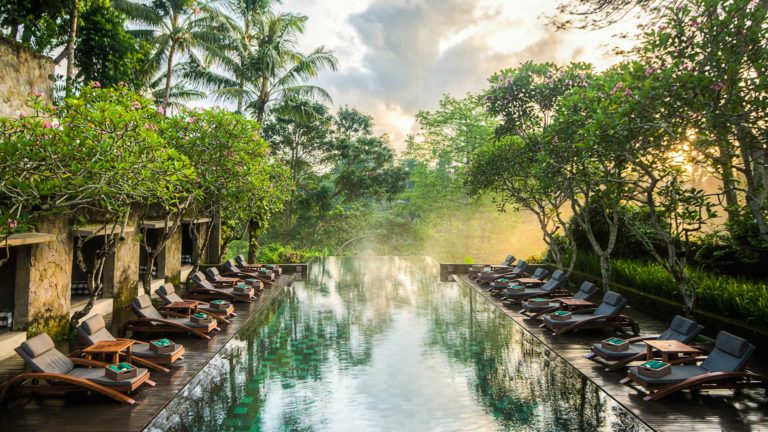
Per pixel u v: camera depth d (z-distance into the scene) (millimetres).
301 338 11039
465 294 17281
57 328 10672
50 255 10430
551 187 14945
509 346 10422
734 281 11750
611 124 8961
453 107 33656
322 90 27656
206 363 8914
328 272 23750
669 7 9203
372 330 11844
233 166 13445
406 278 21578
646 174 10180
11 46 12117
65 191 8070
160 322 10523
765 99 7781
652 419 6398
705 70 8852
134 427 6074
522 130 17656
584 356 9328
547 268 21266
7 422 6172
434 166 37812
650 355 7965
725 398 7129
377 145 37125
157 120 12141
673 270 10938
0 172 7121
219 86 26875
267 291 16953
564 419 6562
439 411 6879
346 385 7973
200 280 14641
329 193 35656
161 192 9391
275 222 35062
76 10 15648
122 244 14016
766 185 10625
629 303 14758
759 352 9188
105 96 9914
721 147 9531
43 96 13336
